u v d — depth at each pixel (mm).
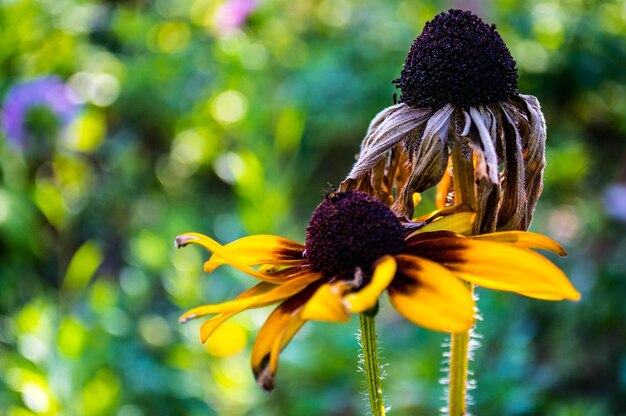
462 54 1292
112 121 5473
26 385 2918
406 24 5781
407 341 3836
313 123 5492
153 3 5875
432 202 4008
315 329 3855
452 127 1300
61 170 4422
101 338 3465
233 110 4930
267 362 1089
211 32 5402
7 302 4184
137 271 4184
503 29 5469
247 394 3463
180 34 5633
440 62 1296
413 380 3354
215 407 3445
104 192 5109
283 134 4305
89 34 5668
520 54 5508
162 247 3885
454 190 1337
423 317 1021
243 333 3426
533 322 3740
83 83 5176
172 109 5391
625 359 3260
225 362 3500
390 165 1456
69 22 5281
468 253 1138
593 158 5547
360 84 5574
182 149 5297
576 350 3557
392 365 3654
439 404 3215
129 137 5379
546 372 3428
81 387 3148
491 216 1284
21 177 4445
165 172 5430
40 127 4254
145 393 3482
